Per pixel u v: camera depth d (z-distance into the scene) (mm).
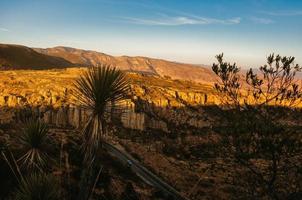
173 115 194000
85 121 9141
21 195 10164
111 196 48219
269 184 15219
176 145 145000
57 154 20328
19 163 14195
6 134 36844
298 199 14414
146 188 70125
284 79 16062
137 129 162625
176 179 89375
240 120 16203
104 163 72562
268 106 16125
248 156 15547
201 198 70500
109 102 8961
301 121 15711
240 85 16750
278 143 14867
